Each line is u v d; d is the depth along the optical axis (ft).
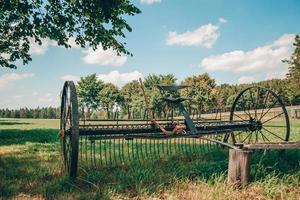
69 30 48.60
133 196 19.35
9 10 42.91
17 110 477.36
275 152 28.37
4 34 49.06
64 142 24.71
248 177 20.57
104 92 224.94
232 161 20.70
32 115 466.29
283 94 208.44
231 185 20.03
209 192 19.06
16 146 45.29
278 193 19.01
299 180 21.20
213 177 21.93
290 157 27.71
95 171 24.11
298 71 131.95
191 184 20.94
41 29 45.70
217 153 32.07
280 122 111.04
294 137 50.19
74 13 47.03
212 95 192.85
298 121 122.93
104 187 21.08
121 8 47.78
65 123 24.03
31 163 30.09
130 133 25.20
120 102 229.66
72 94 21.49
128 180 22.02
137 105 183.32
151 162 27.53
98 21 48.06
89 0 45.37
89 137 23.04
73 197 19.25
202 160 29.17
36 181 22.90
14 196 19.44
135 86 237.45
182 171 24.08
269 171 23.47
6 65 50.62
